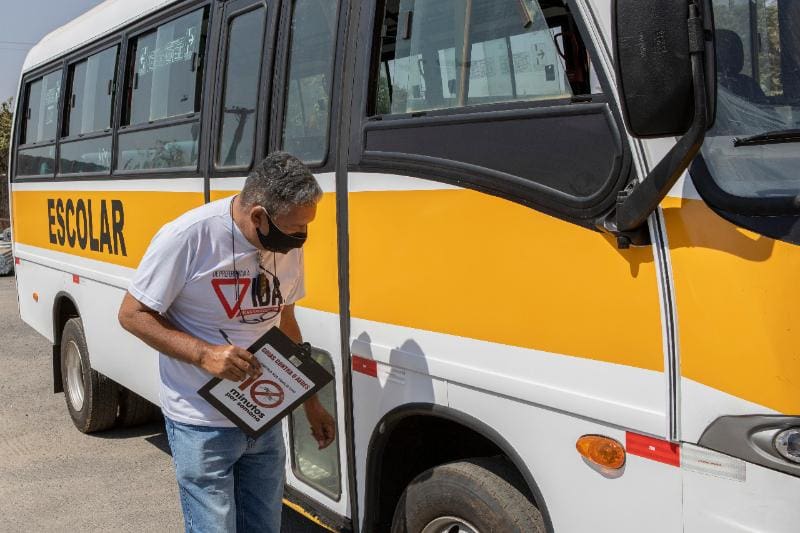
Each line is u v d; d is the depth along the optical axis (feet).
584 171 8.46
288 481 13.70
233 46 14.71
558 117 8.69
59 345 23.44
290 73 13.09
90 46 20.89
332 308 12.01
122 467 20.04
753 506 7.20
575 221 8.51
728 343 7.26
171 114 16.67
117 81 19.07
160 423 23.62
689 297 7.53
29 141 25.52
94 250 20.08
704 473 7.50
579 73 8.68
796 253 6.99
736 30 8.13
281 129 13.20
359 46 11.61
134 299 10.00
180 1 16.69
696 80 6.50
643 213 7.51
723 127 7.86
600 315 8.29
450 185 9.89
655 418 7.81
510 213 9.18
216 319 10.28
